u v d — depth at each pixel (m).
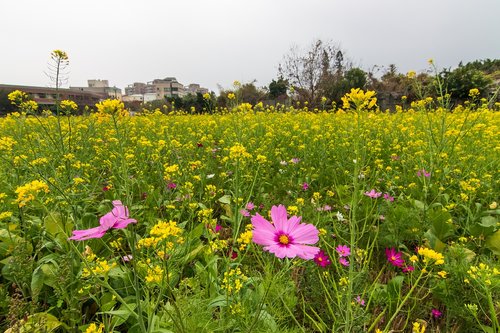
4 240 2.43
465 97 16.20
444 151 4.20
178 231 1.26
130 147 6.02
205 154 5.90
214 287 1.96
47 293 2.16
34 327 1.57
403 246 2.75
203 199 3.66
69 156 2.89
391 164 4.96
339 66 27.45
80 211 2.65
